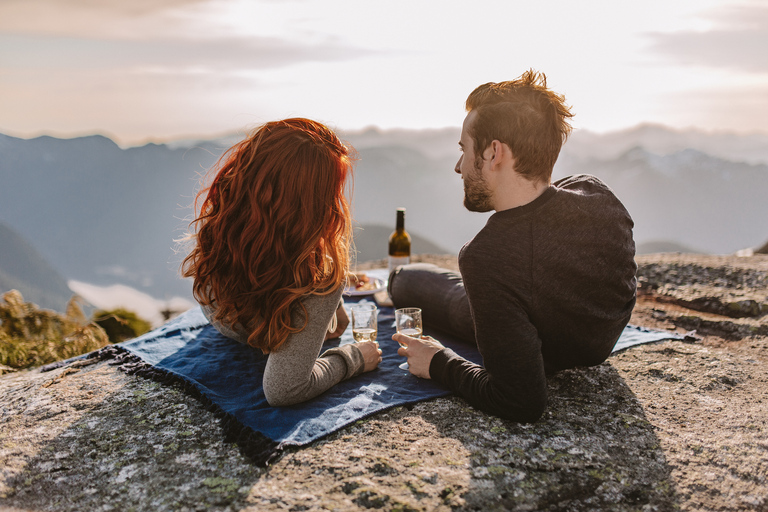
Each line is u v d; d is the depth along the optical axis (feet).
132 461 4.88
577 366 6.41
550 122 4.91
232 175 5.28
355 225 5.64
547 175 5.11
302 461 4.76
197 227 5.75
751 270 11.73
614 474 4.58
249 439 5.09
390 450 4.95
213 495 4.30
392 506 4.09
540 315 5.16
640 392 6.30
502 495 4.25
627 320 6.10
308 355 5.54
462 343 8.06
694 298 10.56
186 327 8.73
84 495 4.38
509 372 5.02
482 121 5.07
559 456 4.86
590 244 5.14
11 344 10.44
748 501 4.20
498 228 5.08
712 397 6.17
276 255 5.15
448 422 5.51
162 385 6.57
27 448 5.14
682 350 7.75
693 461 4.78
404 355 6.64
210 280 5.69
